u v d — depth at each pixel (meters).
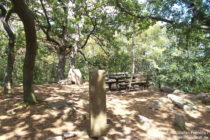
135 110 5.03
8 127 3.73
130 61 17.73
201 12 7.92
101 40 14.05
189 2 8.12
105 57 15.75
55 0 10.12
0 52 13.29
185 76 10.52
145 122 4.13
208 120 4.52
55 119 4.13
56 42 12.17
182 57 11.27
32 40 4.66
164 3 8.84
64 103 4.91
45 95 6.22
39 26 10.99
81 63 16.45
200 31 8.80
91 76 3.47
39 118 4.14
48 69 15.90
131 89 8.07
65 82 9.76
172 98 5.68
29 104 4.85
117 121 4.21
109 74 8.84
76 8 11.20
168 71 11.20
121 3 10.01
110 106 5.22
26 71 4.92
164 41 22.42
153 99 6.14
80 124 3.99
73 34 13.52
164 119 4.52
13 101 5.25
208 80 10.42
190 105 5.29
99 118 3.48
